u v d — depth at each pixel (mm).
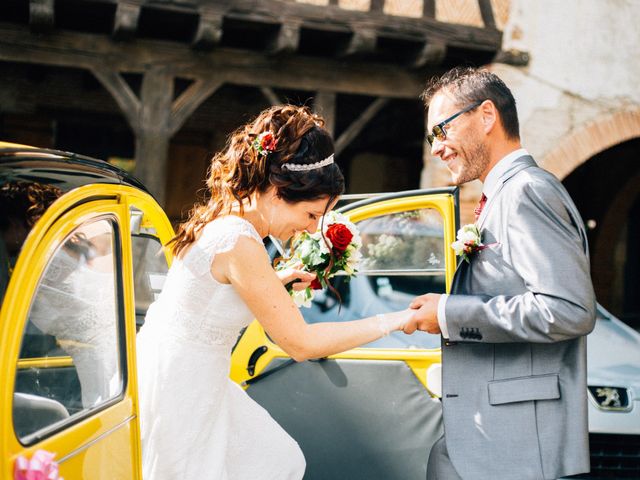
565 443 2092
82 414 1708
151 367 2164
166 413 2123
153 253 3146
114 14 7137
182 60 7574
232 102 11195
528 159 2203
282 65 7918
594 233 12922
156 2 7020
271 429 2416
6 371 1402
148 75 7484
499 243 2152
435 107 2270
